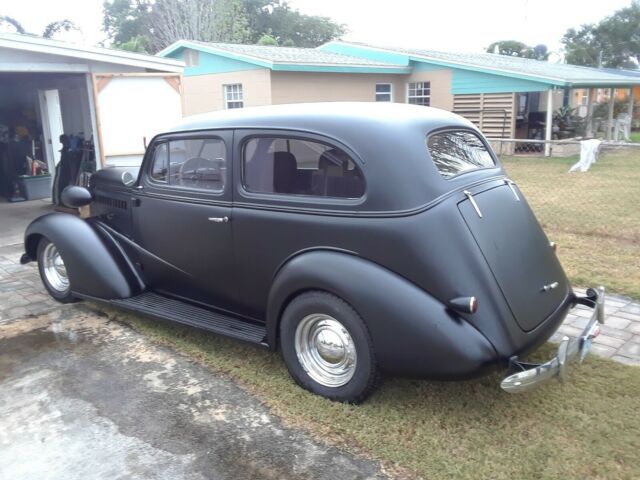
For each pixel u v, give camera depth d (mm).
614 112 28172
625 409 3182
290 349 3389
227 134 3611
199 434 3082
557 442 2904
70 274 4582
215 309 4082
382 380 3160
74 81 10055
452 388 3441
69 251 4523
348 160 3104
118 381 3684
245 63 16359
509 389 2734
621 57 45812
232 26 33312
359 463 2809
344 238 3076
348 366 3197
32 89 11578
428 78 19719
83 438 3070
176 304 4266
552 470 2699
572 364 3701
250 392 3484
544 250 3455
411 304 2838
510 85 17781
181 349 4109
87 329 4539
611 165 14320
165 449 2961
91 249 4457
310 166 3266
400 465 2779
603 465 2725
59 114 11281
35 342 4309
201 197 3775
